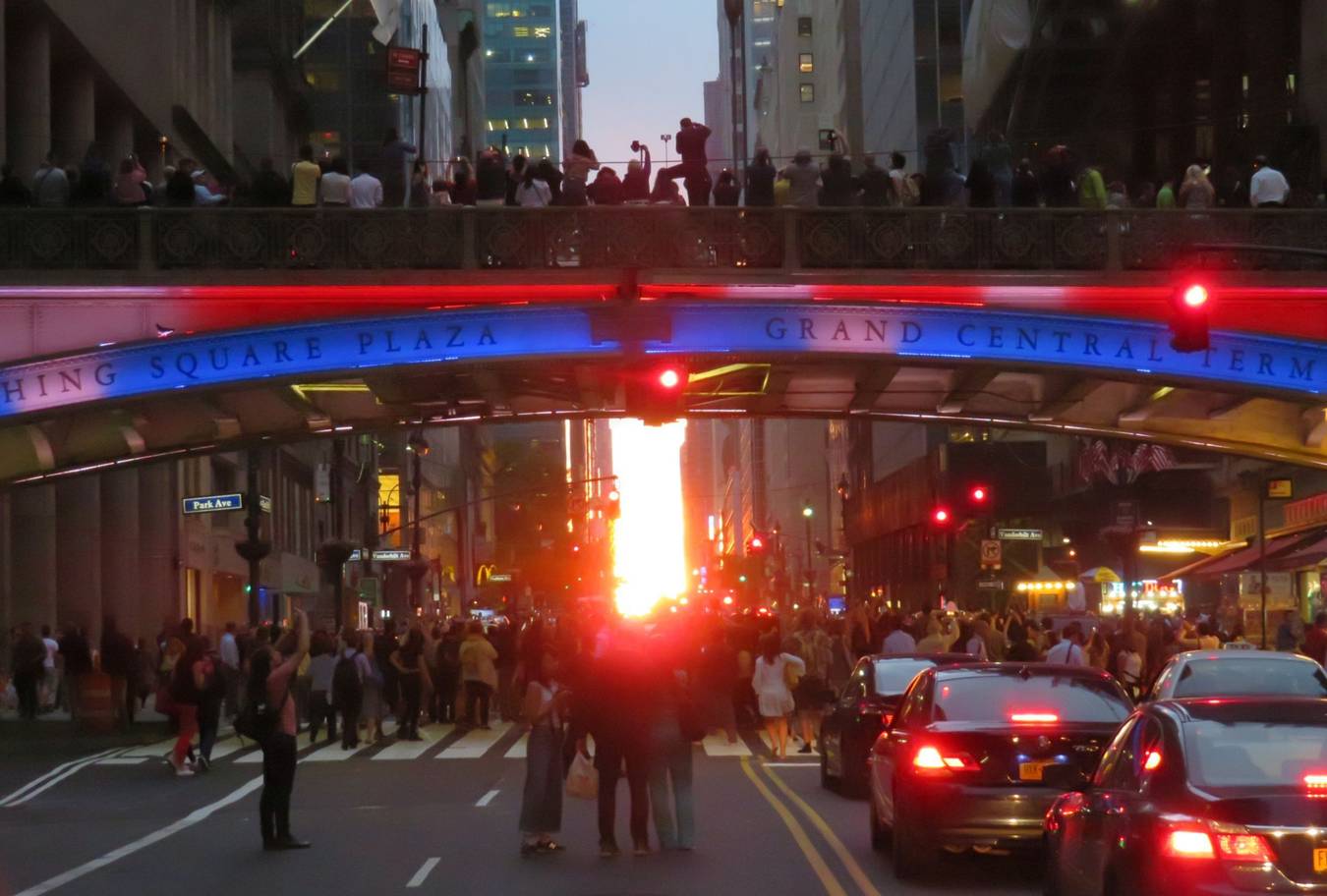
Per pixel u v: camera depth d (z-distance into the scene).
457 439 142.50
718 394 43.84
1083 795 12.66
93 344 35.03
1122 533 39.62
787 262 35.53
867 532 118.69
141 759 34.56
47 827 23.56
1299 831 10.34
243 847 20.89
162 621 61.97
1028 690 17.36
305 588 85.38
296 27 104.62
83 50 54.41
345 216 35.41
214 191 40.72
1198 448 47.50
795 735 38.88
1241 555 55.97
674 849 19.62
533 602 112.56
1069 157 37.50
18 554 52.44
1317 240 36.44
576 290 35.34
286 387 37.34
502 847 20.48
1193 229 36.38
